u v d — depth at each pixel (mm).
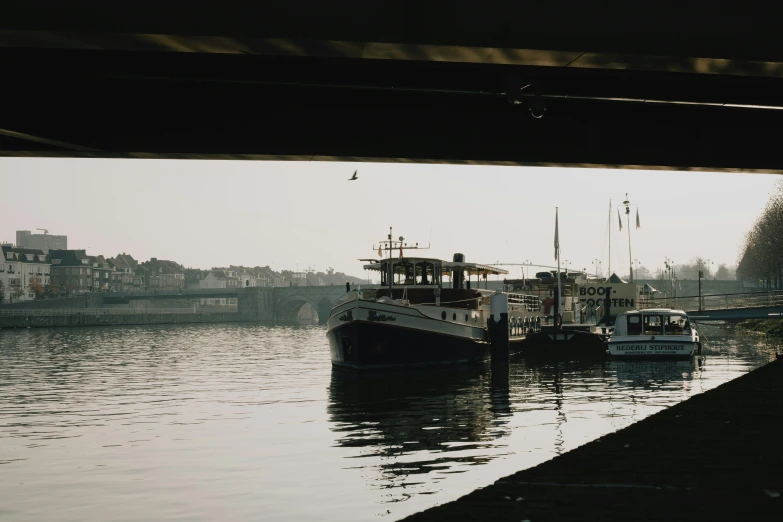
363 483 17422
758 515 7891
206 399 36188
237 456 21328
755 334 91375
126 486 17938
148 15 13359
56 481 18656
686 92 20047
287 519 14617
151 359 67500
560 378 41531
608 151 22578
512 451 20922
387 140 21344
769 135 23312
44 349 85062
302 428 26234
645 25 14297
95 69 17938
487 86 19391
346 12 13641
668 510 8078
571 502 8375
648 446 11422
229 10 13461
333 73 18656
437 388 37406
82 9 13234
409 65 18203
